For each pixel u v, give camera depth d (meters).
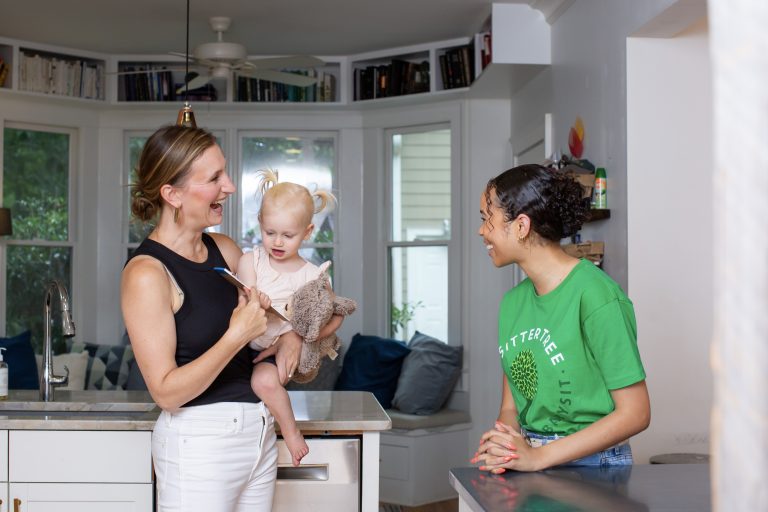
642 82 3.63
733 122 0.48
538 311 1.81
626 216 3.62
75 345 5.86
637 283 3.60
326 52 6.16
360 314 6.44
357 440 2.56
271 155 6.54
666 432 3.58
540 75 5.08
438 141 6.18
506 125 5.93
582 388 1.76
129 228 6.41
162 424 1.94
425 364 5.57
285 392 2.17
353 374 5.81
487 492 1.48
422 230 6.23
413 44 5.96
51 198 6.22
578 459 1.75
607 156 3.88
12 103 5.94
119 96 6.24
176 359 1.91
